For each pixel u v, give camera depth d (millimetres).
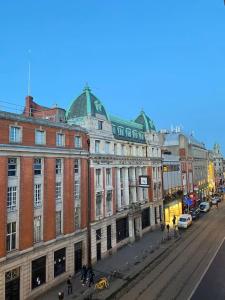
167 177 70812
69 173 36688
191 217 64625
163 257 41125
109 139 46469
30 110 42844
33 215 31094
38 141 32625
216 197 104438
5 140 28359
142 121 62219
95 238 41312
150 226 59062
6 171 28312
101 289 30844
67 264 35312
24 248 29562
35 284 30734
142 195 57156
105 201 44500
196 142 104875
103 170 44625
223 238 50312
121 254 44031
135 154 55531
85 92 43906
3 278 27094
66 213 35875
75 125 38875
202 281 31125
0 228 27172
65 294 30469
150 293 29094
